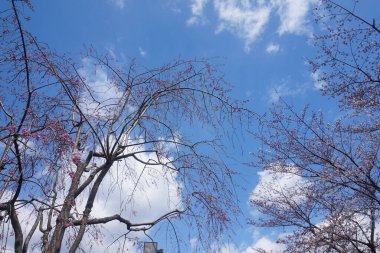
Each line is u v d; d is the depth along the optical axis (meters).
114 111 7.30
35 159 6.01
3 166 5.57
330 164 9.96
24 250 5.89
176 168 7.12
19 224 5.65
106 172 6.71
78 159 6.12
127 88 7.60
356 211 9.98
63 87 6.57
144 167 7.19
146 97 7.57
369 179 9.13
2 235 5.59
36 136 5.61
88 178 6.67
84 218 6.14
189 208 6.86
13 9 5.69
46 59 6.21
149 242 6.84
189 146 7.26
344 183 9.25
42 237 6.41
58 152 6.08
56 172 6.05
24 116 5.59
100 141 6.81
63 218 5.89
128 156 7.10
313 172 10.02
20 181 5.51
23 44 5.86
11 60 5.95
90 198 6.33
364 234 10.41
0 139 5.46
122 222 6.73
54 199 6.49
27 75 5.73
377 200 8.80
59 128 6.09
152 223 6.84
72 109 6.70
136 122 7.38
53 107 6.61
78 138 6.73
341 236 10.35
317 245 10.70
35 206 6.18
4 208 5.75
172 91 7.66
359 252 10.18
